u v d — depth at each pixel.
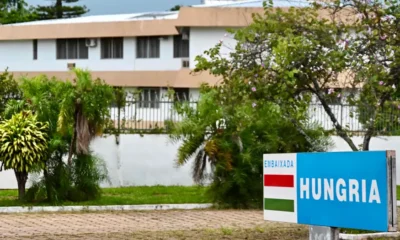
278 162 6.19
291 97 13.50
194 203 18.39
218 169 17.98
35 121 17.75
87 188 18.27
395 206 5.16
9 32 38.06
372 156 5.27
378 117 13.49
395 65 12.79
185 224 14.95
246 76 13.53
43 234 13.16
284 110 13.94
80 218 15.81
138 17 38.53
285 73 12.73
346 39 13.15
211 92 17.95
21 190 18.14
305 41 13.02
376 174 5.24
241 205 18.12
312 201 5.82
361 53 13.18
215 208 18.16
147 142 23.70
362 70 12.92
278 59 12.70
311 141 17.52
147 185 23.72
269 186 6.30
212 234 13.27
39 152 17.47
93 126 18.17
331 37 13.34
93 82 18.78
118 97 23.50
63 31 37.06
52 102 18.08
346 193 5.49
